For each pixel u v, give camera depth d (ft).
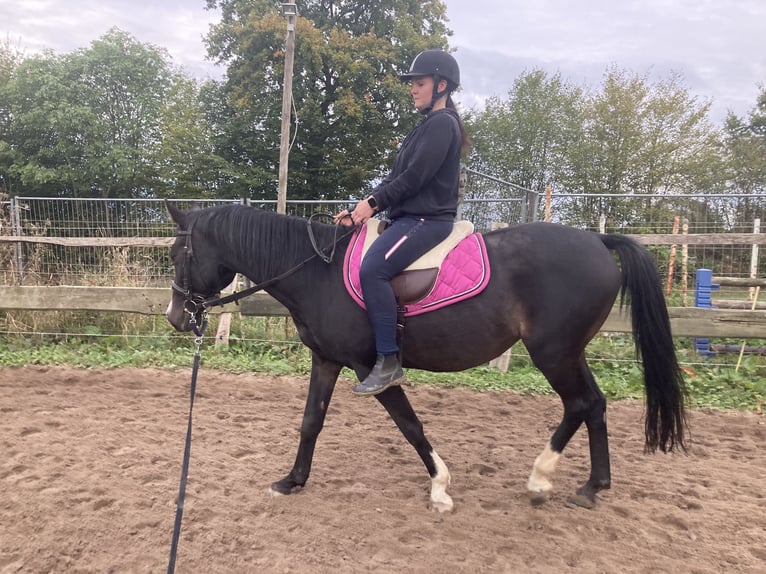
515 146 91.15
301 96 65.72
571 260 8.99
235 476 10.77
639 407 16.01
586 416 9.73
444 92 9.25
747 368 18.79
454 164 9.16
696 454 12.57
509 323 9.12
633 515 9.56
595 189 81.35
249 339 21.76
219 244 9.73
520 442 13.21
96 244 22.90
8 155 69.51
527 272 9.01
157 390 16.74
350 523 9.08
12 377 17.65
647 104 78.33
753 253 24.44
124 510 9.24
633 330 9.46
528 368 19.53
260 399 16.24
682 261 24.72
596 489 9.97
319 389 10.07
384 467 11.51
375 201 8.78
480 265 8.96
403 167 9.09
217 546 8.30
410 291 8.81
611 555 8.32
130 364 19.25
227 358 19.84
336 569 7.84
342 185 72.33
